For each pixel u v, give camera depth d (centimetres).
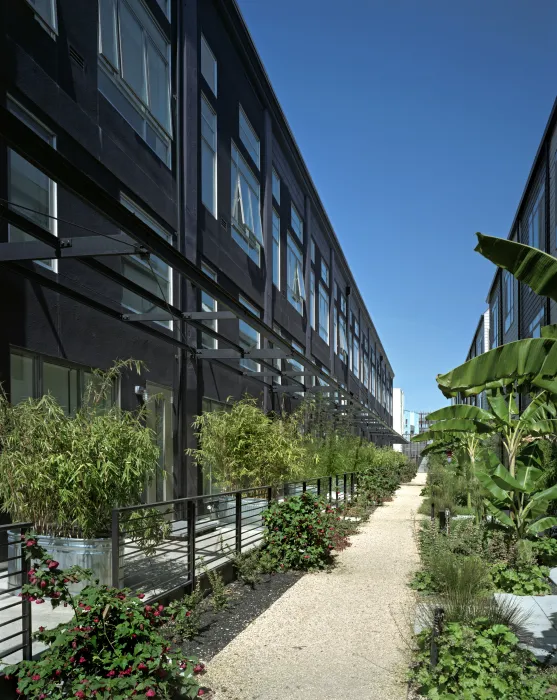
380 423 3850
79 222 925
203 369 1420
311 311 2723
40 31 843
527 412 1015
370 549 1098
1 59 761
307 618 659
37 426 650
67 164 563
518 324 2695
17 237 812
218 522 1182
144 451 712
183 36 1351
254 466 1254
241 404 1408
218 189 1536
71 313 908
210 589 766
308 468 1700
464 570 712
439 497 1560
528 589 750
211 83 1528
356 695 460
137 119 1146
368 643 576
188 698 418
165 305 964
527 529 907
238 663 525
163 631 575
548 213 2002
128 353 1084
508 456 1026
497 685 402
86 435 673
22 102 798
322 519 971
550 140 1980
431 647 453
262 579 858
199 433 1298
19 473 620
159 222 1226
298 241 2519
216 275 1535
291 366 2328
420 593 760
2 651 463
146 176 1148
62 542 639
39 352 830
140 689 356
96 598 402
